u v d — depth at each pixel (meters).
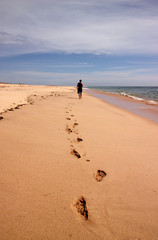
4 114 5.15
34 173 2.43
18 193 2.00
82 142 3.87
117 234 1.65
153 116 8.27
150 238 1.65
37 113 5.98
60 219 1.73
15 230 1.55
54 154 3.09
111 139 4.23
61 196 2.05
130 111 9.59
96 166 2.87
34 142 3.45
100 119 6.38
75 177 2.48
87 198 2.09
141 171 2.82
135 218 1.87
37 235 1.53
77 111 7.61
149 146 3.96
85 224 1.72
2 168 2.44
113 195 2.19
